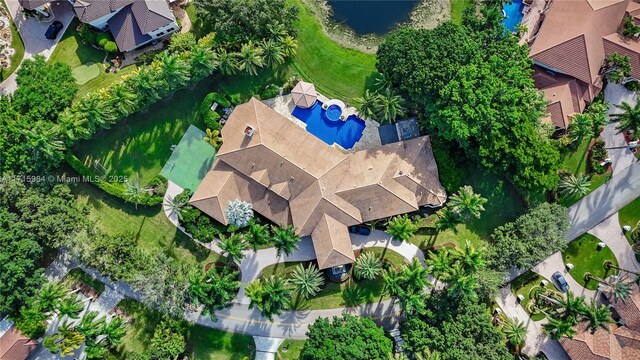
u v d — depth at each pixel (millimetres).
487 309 62219
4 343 60531
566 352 64438
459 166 63969
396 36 59938
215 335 64688
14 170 60500
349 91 65688
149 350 60500
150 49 64812
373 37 66750
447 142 62656
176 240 64625
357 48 66438
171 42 62156
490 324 58469
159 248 64188
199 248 64625
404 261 65000
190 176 64625
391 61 58719
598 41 61719
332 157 61125
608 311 59031
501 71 58219
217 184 61438
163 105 64500
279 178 60750
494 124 56781
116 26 62031
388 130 64625
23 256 58781
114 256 60781
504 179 65125
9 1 64375
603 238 66562
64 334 58938
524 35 66500
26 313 58156
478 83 56656
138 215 64500
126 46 62500
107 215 64375
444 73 55750
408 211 61906
